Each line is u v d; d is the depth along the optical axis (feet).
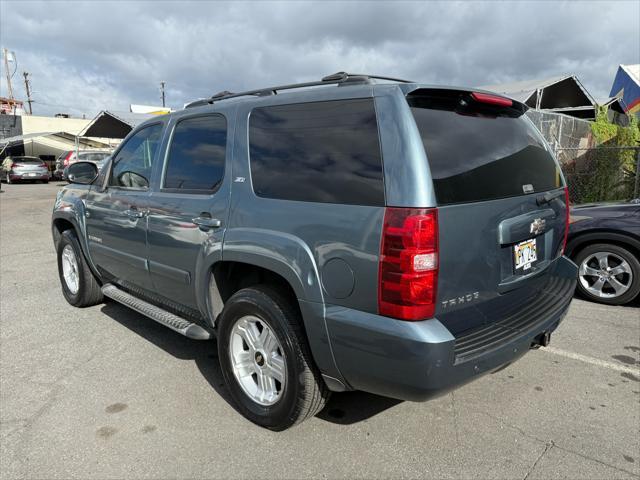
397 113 7.65
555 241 10.84
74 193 16.16
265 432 9.62
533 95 49.90
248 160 9.75
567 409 10.43
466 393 11.10
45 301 17.80
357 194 7.79
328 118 8.56
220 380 11.74
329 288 8.01
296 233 8.50
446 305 7.66
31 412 10.30
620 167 33.73
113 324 15.42
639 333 14.51
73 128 124.77
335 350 8.07
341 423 9.93
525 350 8.86
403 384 7.47
